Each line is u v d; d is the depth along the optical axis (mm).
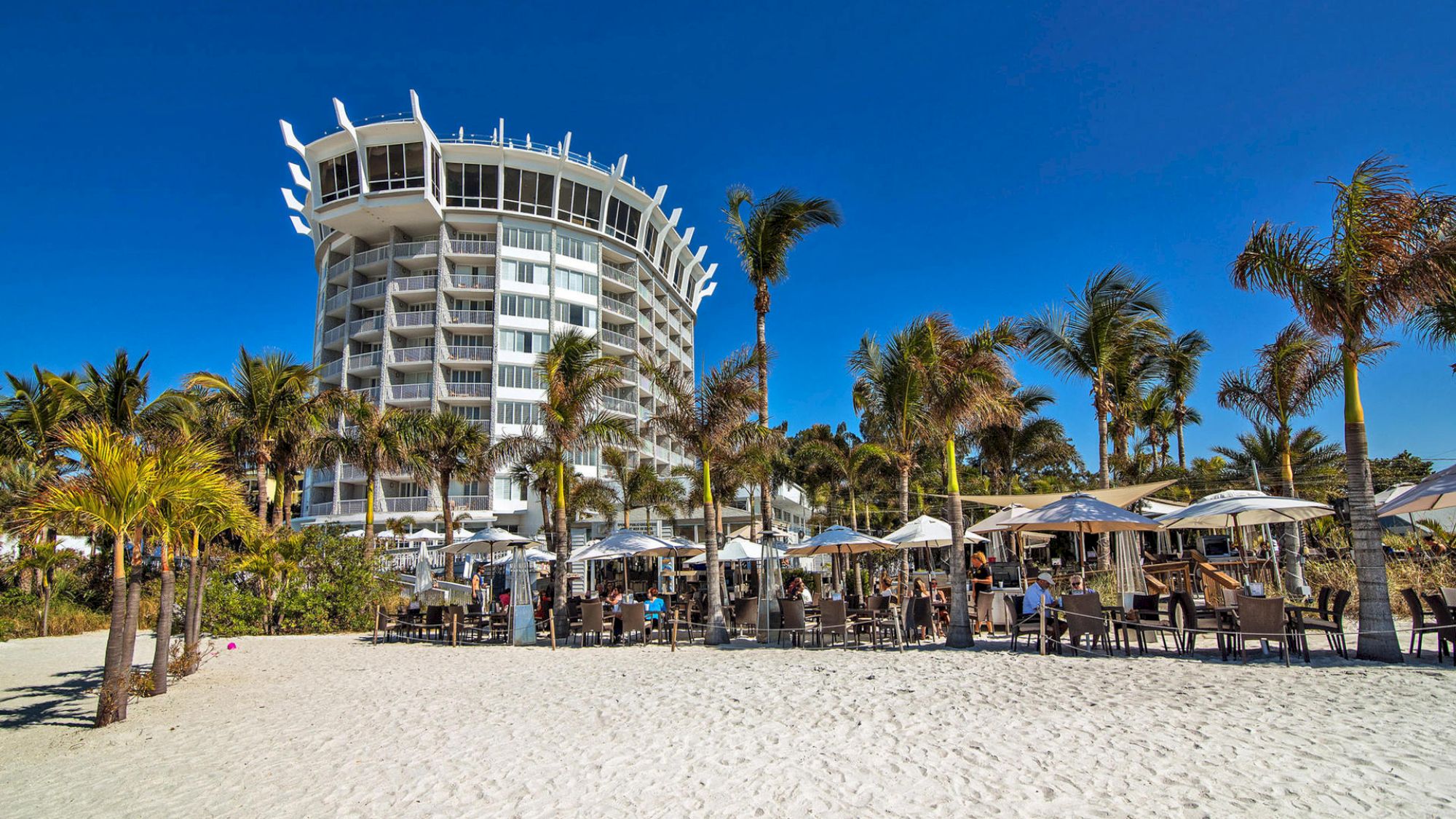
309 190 54188
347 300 53156
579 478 36000
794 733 7570
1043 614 11914
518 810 5801
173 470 11039
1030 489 45781
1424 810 4762
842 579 31141
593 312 55844
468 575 32094
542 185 54719
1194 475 33438
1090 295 20172
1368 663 9719
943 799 5441
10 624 22672
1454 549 19000
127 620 10945
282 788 6809
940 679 10055
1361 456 10320
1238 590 13281
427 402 50250
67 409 25984
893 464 30438
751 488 33031
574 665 13820
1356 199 10023
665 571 32562
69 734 10008
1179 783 5484
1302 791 5184
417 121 49406
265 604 22625
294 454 29750
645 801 5820
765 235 21141
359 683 12922
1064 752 6367
